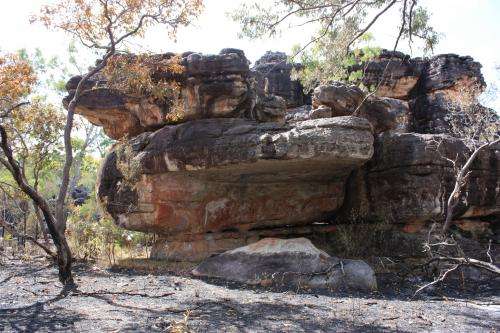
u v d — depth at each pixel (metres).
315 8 11.02
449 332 6.66
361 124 10.34
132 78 11.27
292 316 7.22
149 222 12.46
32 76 10.77
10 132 14.27
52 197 25.45
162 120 12.87
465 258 9.62
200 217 12.67
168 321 6.70
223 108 11.98
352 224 13.23
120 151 13.08
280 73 18.78
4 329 6.12
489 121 14.68
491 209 13.15
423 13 11.16
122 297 8.39
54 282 9.70
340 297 8.81
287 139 10.37
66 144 10.24
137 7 10.84
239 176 12.35
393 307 8.13
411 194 11.94
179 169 11.71
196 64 11.98
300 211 13.40
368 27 10.52
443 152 12.09
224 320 6.88
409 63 19.12
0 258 13.89
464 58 18.72
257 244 11.10
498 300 9.05
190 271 11.28
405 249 12.01
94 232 13.96
